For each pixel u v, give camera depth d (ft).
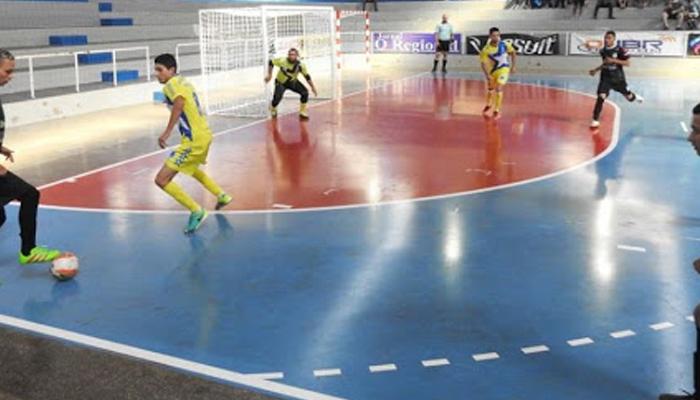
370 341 15.01
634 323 15.78
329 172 31.48
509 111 49.83
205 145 23.12
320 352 14.52
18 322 16.12
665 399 12.24
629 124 43.27
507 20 91.71
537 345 14.74
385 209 25.50
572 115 47.42
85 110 51.11
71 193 28.07
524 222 23.67
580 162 32.86
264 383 13.21
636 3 89.25
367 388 13.03
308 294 17.69
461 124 44.47
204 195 27.68
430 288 17.98
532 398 12.65
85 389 12.96
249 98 58.90
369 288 18.03
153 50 70.33
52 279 18.94
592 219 23.89
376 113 49.75
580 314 16.29
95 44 64.95
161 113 50.88
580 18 90.07
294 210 25.46
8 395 12.74
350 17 98.73
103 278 18.98
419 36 88.33
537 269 19.26
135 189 28.68
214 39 62.13
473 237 22.15
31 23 64.75
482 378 13.37
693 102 52.37
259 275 19.08
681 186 28.14
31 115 46.44
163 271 19.47
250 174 31.27
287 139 39.91
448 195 27.32
